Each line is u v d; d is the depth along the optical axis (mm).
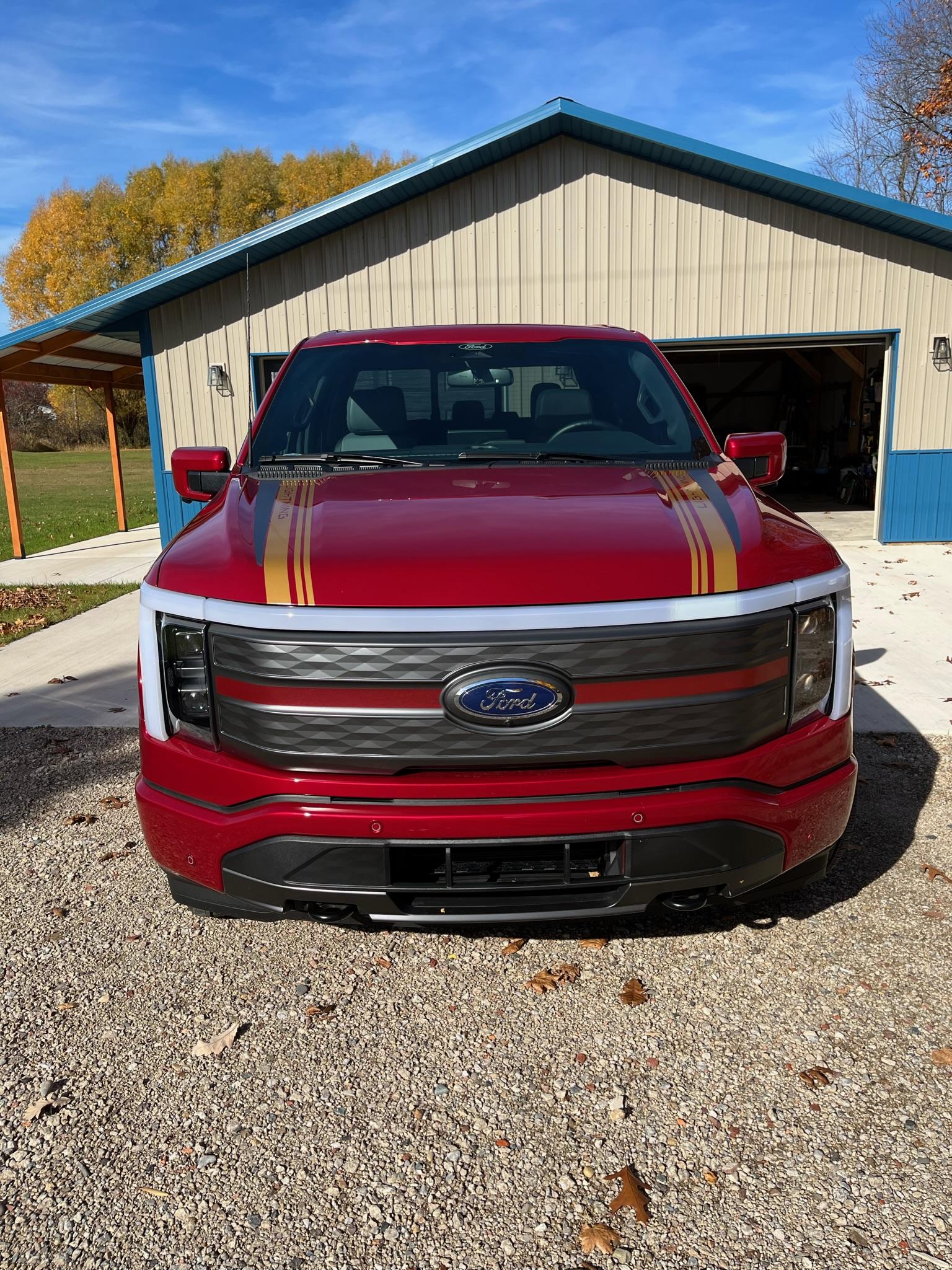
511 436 3514
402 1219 2057
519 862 2465
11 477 12844
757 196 11062
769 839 2512
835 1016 2707
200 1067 2564
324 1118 2365
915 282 11234
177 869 2627
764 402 22578
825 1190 2102
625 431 3516
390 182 10641
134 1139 2307
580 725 2326
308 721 2348
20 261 57062
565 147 11070
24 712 5867
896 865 3586
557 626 2287
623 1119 2338
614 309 11430
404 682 2291
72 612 8859
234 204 57094
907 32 26922
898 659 6461
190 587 2533
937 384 11477
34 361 12914
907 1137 2250
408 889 2436
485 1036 2674
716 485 2980
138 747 5152
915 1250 1940
